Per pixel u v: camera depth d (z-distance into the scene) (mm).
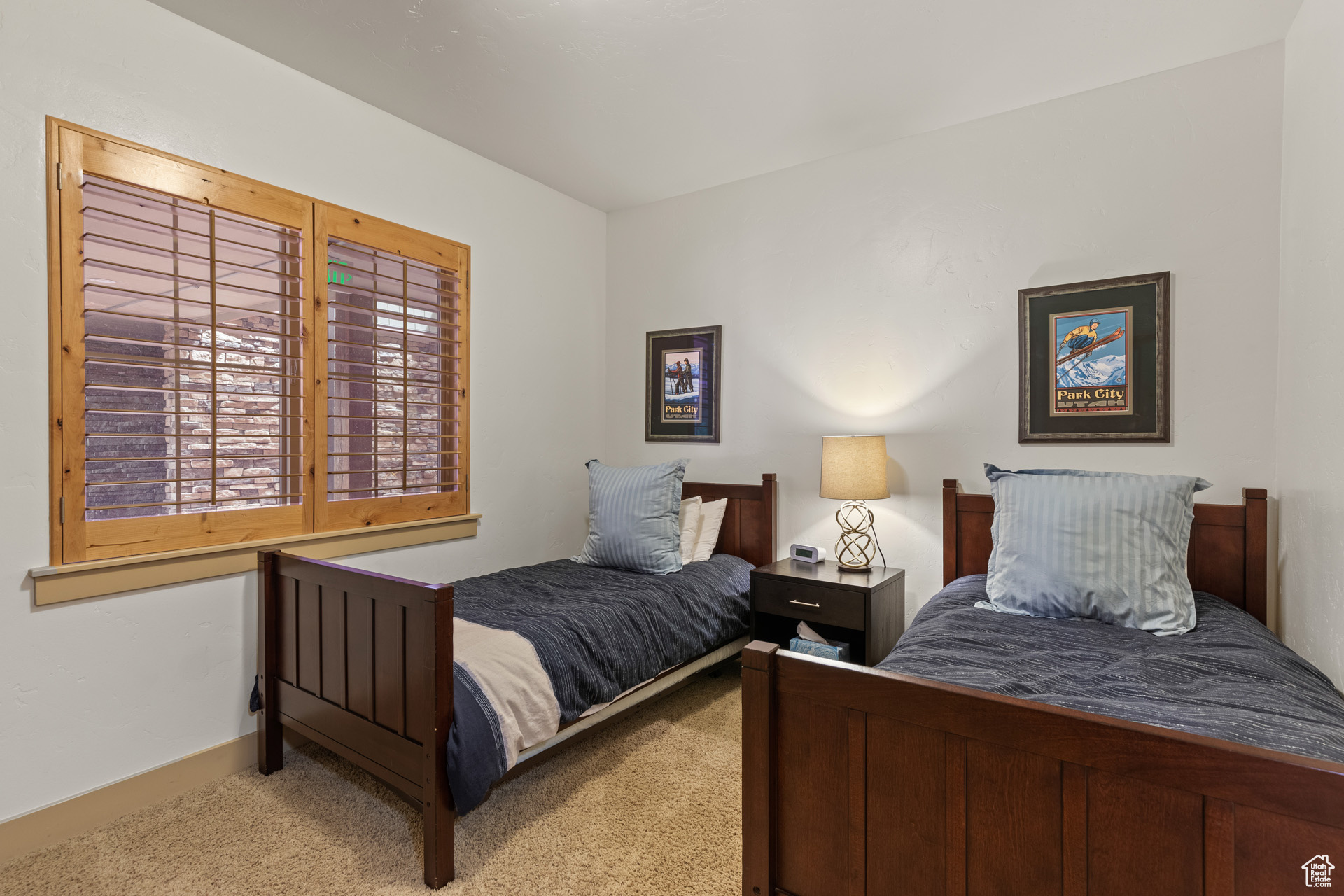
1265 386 2268
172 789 2107
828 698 1131
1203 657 1668
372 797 2113
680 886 1686
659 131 2916
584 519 3838
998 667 1611
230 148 2246
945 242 2896
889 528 3061
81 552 1921
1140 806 896
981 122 2805
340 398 2598
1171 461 2428
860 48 2281
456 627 2170
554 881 1705
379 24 2154
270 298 2389
